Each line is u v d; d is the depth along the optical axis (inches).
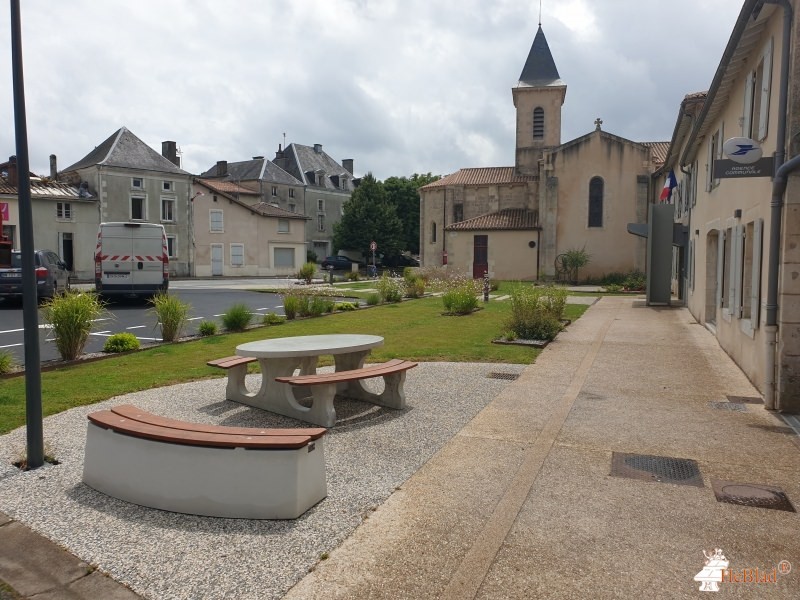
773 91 262.8
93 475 165.8
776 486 168.6
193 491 149.9
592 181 1289.4
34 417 181.2
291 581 120.2
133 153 1539.1
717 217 439.8
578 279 1289.4
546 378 311.7
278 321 552.4
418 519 146.9
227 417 238.5
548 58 1518.2
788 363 242.1
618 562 127.3
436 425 227.8
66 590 118.4
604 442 206.8
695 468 182.4
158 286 687.1
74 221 1411.2
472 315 626.2
